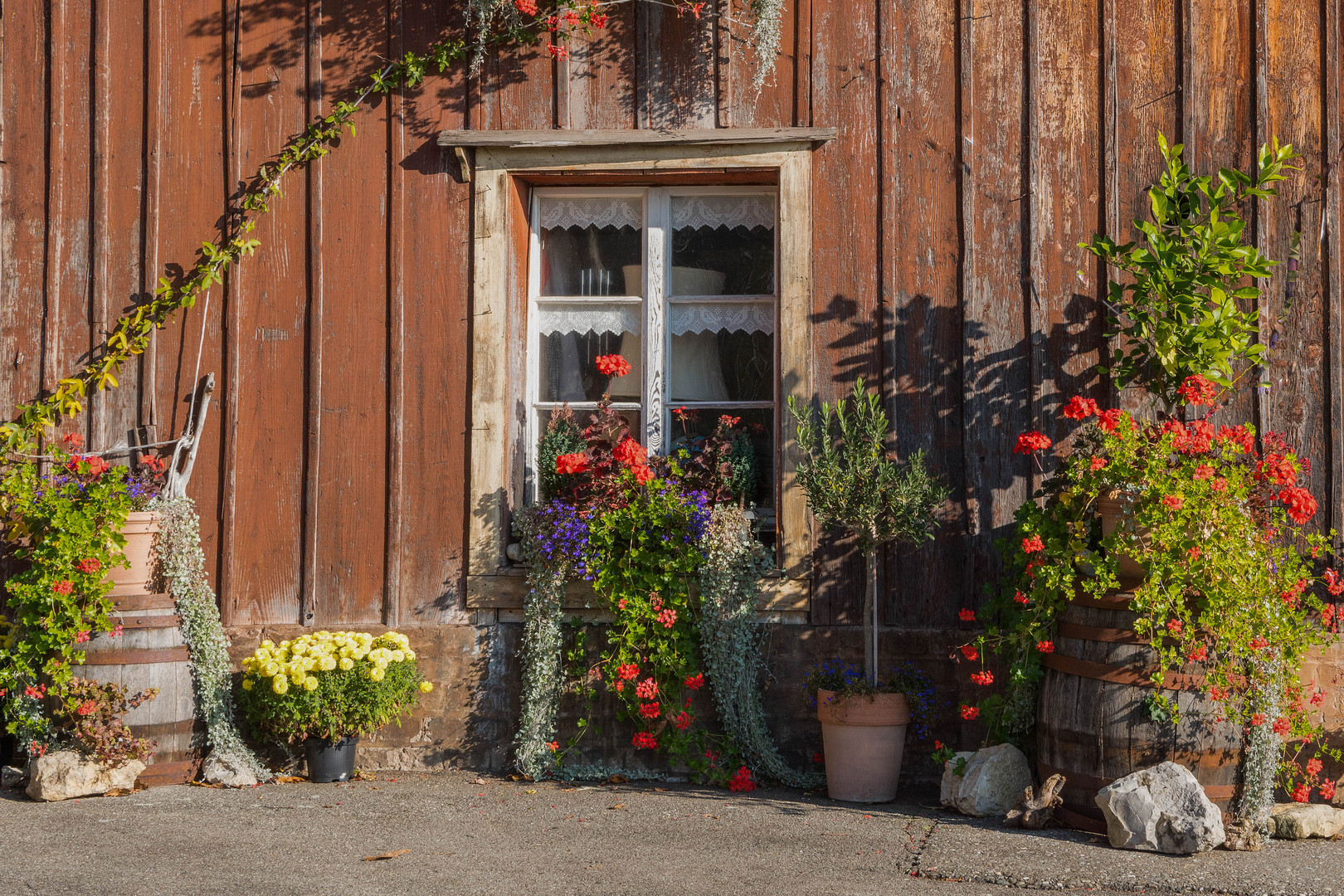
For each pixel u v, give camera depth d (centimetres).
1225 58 447
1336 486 432
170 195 485
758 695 441
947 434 452
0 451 474
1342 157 439
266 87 484
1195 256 414
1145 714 360
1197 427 376
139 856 332
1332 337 436
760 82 465
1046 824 371
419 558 471
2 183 488
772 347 479
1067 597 385
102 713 415
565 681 457
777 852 343
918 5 461
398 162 478
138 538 438
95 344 484
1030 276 449
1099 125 451
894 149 459
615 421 461
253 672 442
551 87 476
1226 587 359
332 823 374
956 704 442
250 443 479
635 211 492
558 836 360
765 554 448
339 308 479
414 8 480
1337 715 424
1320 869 328
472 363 472
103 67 488
